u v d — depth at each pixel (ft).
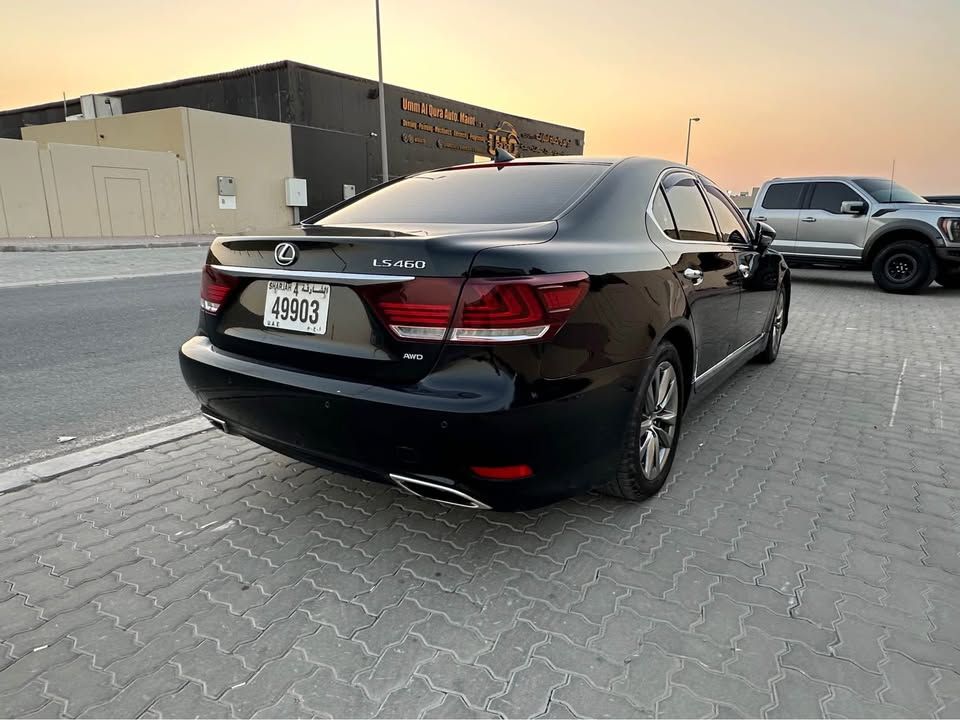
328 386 7.70
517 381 6.93
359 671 6.44
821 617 7.25
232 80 103.60
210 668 6.47
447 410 6.89
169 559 8.37
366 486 10.49
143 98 115.65
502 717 5.88
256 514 9.56
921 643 6.84
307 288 8.09
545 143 159.22
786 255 37.50
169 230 77.25
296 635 6.97
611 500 9.98
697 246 11.08
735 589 7.77
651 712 5.94
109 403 14.75
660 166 11.19
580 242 8.25
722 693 6.17
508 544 8.76
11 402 14.75
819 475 10.93
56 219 67.82
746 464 11.36
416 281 7.09
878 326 24.73
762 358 18.13
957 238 31.58
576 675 6.40
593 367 7.72
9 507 9.66
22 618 7.18
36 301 29.12
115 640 6.86
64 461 11.24
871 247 34.35
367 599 7.59
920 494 10.25
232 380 8.70
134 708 5.96
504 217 8.96
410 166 120.06
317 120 102.94
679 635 6.97
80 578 7.93
